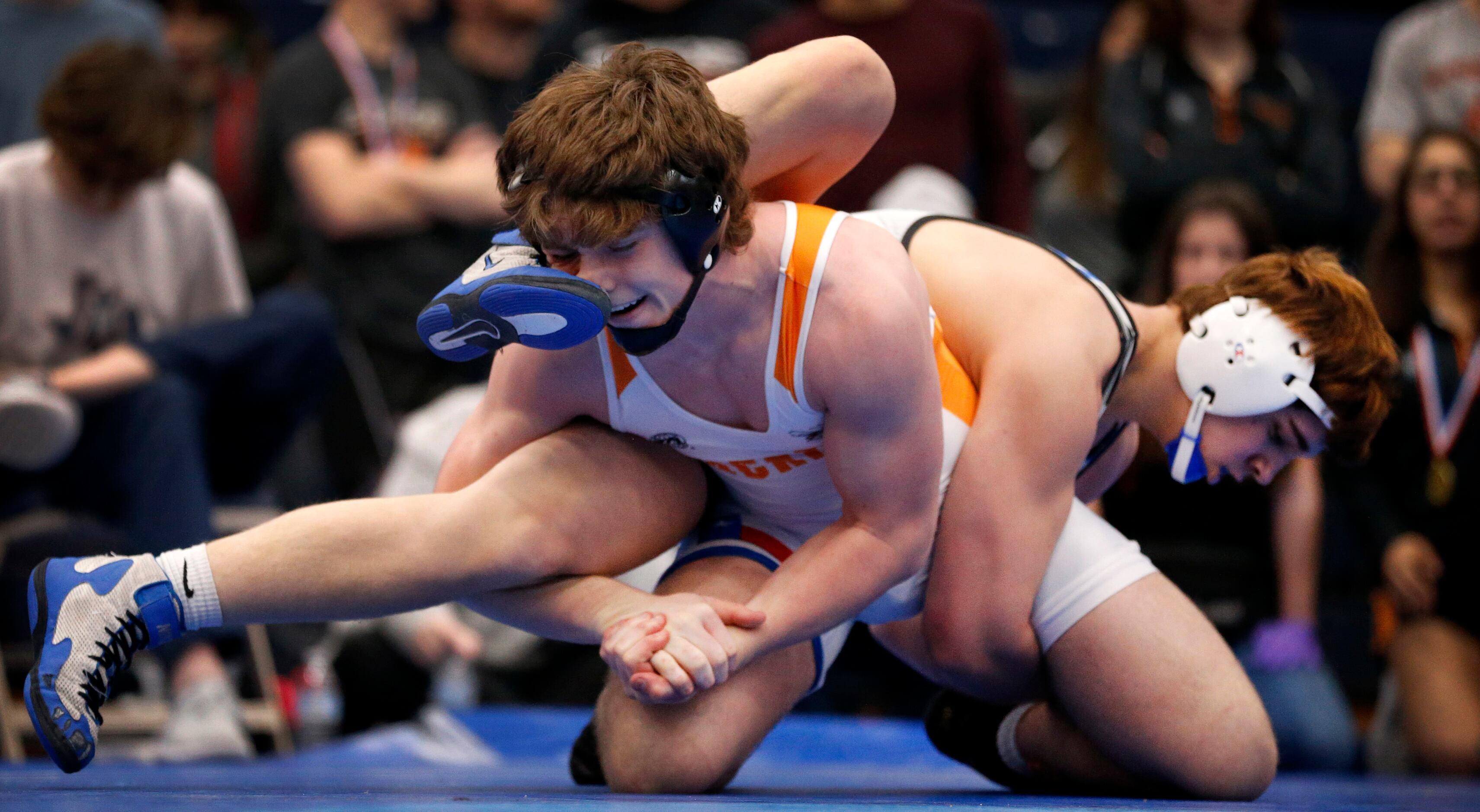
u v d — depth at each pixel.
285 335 15.25
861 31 17.19
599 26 18.25
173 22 20.31
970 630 8.59
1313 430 8.83
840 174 8.24
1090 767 9.28
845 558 7.48
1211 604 15.65
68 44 17.39
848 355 6.98
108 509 14.41
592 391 7.62
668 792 7.88
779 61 7.82
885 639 9.70
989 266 8.70
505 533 7.56
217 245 16.23
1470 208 16.81
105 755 13.88
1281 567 15.66
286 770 12.12
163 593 7.44
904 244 8.88
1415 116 20.06
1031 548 8.44
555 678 18.00
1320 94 18.23
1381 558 17.11
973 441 8.40
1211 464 9.02
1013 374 8.37
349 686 17.28
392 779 10.52
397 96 19.28
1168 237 15.58
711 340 7.10
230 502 16.31
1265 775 8.89
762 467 7.88
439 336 6.59
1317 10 27.19
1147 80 17.95
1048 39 26.72
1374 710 21.17
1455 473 16.75
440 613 16.38
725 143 6.52
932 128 17.16
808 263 6.99
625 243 6.32
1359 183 24.64
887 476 7.32
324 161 18.77
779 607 7.46
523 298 6.21
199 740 13.57
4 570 14.10
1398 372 8.97
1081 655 8.72
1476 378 16.81
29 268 14.94
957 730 9.96
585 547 7.75
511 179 6.52
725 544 8.34
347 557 7.46
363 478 18.33
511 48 21.31
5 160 14.98
